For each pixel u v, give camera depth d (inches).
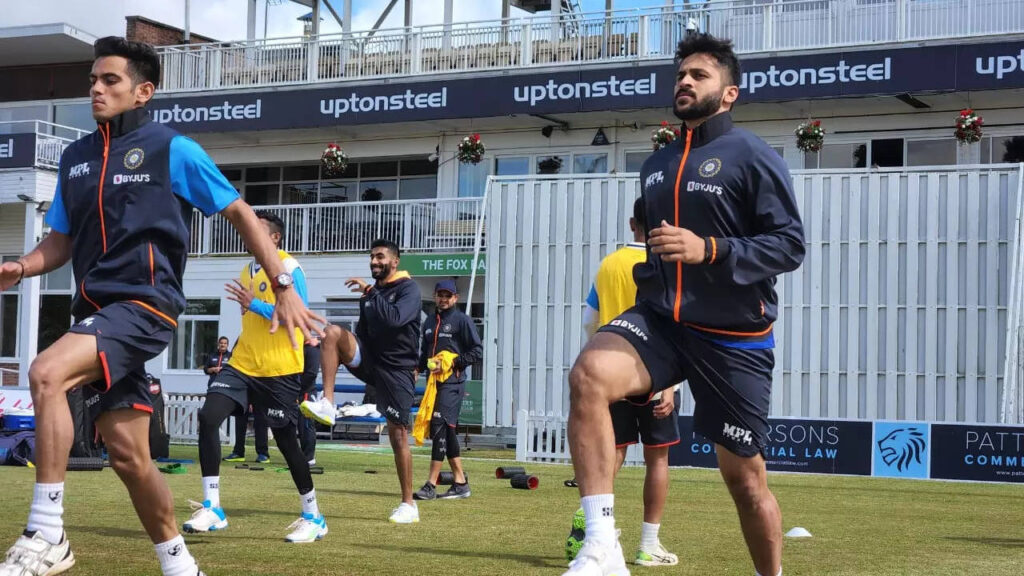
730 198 154.4
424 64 1042.1
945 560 249.4
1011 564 244.7
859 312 713.6
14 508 304.2
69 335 152.2
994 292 692.1
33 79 1234.0
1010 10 850.8
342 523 301.4
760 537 158.6
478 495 408.8
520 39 1010.1
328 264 1015.0
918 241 706.2
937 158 916.6
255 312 268.7
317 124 1039.0
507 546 257.1
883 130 928.3
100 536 251.9
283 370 266.5
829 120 941.8
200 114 1075.3
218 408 273.6
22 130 1227.9
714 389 152.9
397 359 306.2
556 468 592.7
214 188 161.6
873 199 713.6
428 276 968.3
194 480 436.8
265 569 210.2
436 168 1093.1
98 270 159.5
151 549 229.1
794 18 911.7
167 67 1107.9
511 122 1024.9
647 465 235.8
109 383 152.1
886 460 549.6
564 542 266.2
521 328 773.9
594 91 949.8
